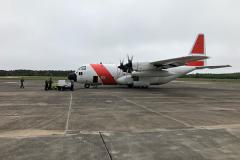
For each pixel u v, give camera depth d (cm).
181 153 629
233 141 741
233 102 1819
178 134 825
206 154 622
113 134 820
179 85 4506
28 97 2056
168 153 628
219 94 2545
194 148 670
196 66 3419
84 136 791
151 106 1541
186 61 2772
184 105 1611
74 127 926
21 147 670
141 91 2802
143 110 1370
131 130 881
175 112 1307
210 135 812
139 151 642
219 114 1252
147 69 3041
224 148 672
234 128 923
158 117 1149
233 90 3188
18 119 1080
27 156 598
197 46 3381
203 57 2459
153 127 932
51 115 1187
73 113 1250
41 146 679
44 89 3052
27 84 4341
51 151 637
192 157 600
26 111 1308
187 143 718
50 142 719
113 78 3222
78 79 3177
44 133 830
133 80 3225
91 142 721
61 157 593
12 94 2342
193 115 1214
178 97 2159
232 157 601
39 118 1106
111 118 1116
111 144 702
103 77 3194
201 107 1520
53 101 1772
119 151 640
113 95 2277
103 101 1794
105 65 3234
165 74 3120
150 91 2816
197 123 1014
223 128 921
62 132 845
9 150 643
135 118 1119
